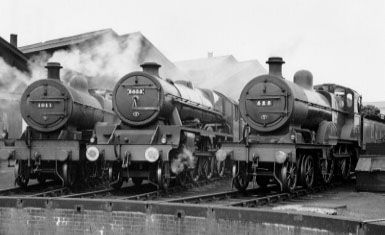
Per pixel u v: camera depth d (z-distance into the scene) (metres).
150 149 13.41
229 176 19.28
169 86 15.44
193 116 16.97
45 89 15.09
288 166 13.38
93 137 14.43
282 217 8.27
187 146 14.89
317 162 15.13
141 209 9.25
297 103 13.79
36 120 15.09
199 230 8.92
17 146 14.74
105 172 16.53
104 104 18.03
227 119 20.31
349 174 18.25
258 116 13.89
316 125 15.52
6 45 24.95
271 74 14.03
